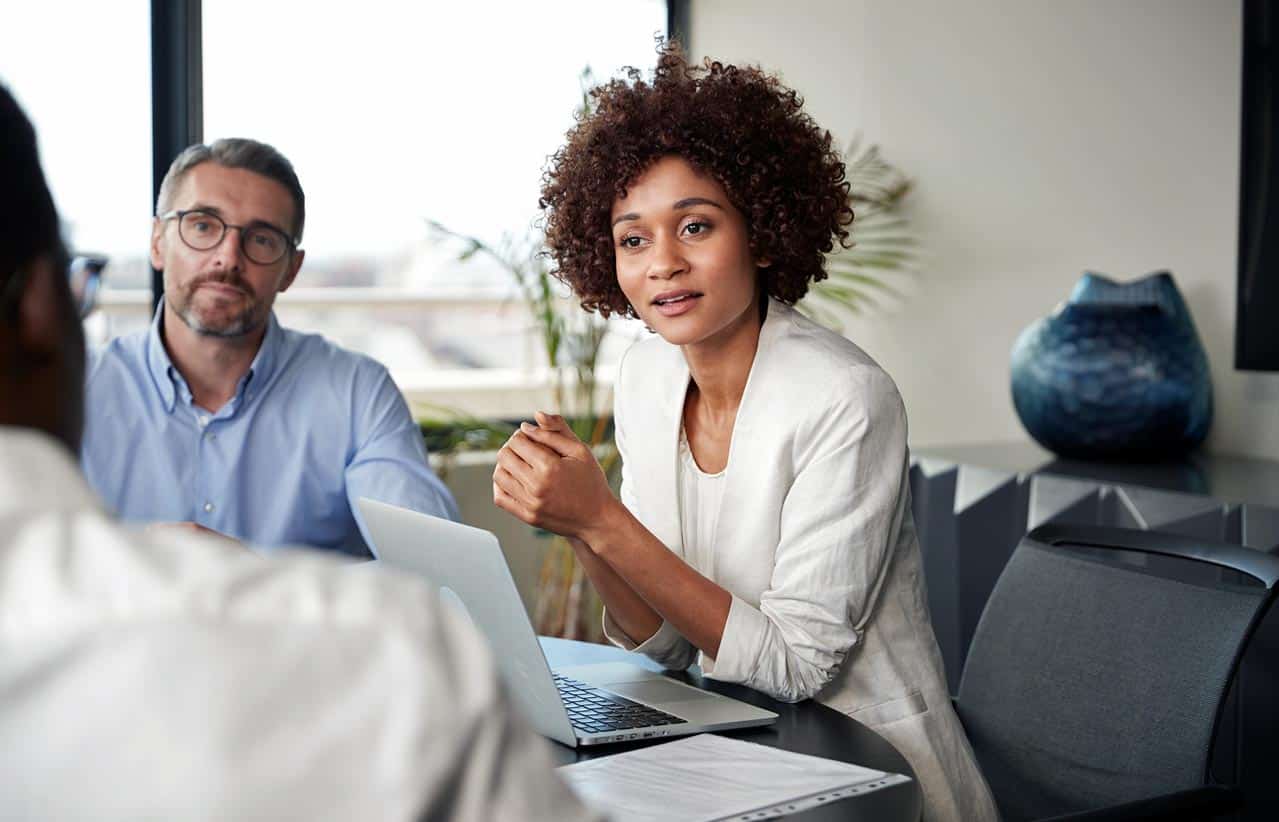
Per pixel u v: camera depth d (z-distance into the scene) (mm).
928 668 1534
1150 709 1456
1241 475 2746
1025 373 3039
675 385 1589
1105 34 3234
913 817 1016
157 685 414
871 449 1419
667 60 1578
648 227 1477
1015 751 1594
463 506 3424
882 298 3594
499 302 3648
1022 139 3355
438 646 457
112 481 1996
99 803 410
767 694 1417
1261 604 1400
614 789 1040
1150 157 3193
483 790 459
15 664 411
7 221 510
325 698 431
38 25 2979
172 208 1953
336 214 3363
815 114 3611
